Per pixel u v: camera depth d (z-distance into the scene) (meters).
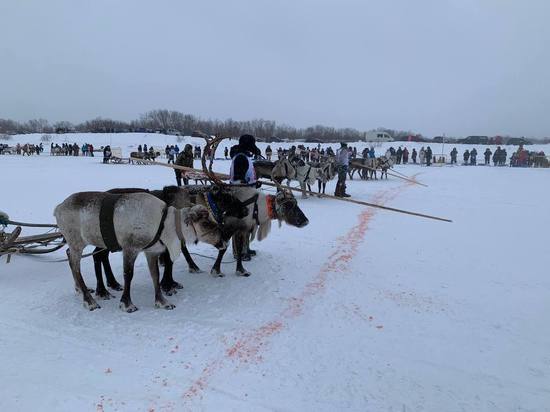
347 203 14.70
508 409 3.85
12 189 16.75
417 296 6.23
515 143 66.62
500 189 19.31
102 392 4.02
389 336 5.07
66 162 36.09
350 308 5.82
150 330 5.19
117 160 37.31
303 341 4.94
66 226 5.70
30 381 4.16
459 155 52.12
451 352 4.74
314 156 23.58
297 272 7.24
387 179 24.39
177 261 7.82
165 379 4.22
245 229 6.91
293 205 7.27
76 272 5.77
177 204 6.42
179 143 68.88
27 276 6.93
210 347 4.80
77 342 4.91
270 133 93.06
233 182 7.42
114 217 5.45
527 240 9.41
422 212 12.90
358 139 88.12
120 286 6.50
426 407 3.87
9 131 113.12
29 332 5.12
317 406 3.87
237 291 6.39
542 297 6.20
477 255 8.25
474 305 5.93
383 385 4.16
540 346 4.87
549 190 18.91
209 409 3.80
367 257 8.10
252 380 4.22
